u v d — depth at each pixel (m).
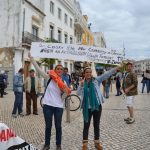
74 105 14.02
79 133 8.86
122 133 8.80
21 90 12.22
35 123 10.55
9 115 12.37
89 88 6.64
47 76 6.97
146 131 9.07
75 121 11.03
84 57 8.77
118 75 22.36
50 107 6.75
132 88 10.55
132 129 9.40
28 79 12.57
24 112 13.36
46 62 28.00
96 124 6.77
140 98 20.17
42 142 7.71
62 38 43.91
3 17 30.66
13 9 30.48
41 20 35.84
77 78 29.80
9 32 30.47
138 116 12.02
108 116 12.09
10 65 30.08
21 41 30.31
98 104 6.62
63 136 8.45
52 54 8.85
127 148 7.12
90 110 6.66
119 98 20.28
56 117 6.79
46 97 6.80
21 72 12.39
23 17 30.88
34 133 8.84
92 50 8.74
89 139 8.02
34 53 8.87
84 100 6.65
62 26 43.81
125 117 11.80
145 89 30.98
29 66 31.89
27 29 31.83
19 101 12.16
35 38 32.94
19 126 9.97
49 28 38.44
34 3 34.94
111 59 8.62
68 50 8.83
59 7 42.41
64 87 6.71
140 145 7.41
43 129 9.45
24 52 30.80
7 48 30.36
